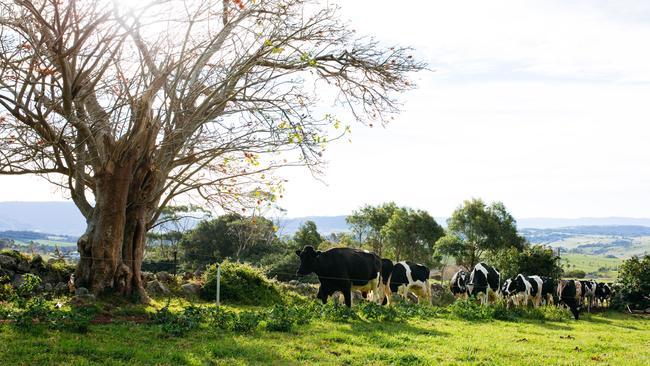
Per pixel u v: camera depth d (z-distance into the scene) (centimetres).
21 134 1383
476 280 2747
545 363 1091
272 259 4456
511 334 1573
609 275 9750
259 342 1135
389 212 6506
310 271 1859
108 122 1521
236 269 2169
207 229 4772
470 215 6034
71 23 1288
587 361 1145
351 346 1159
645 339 1708
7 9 1291
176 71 1603
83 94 1420
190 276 2338
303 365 961
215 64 1611
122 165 1594
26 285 1430
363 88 1814
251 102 1653
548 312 2386
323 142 1580
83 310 1271
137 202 1669
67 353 931
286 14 1530
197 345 1066
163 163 1653
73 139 1523
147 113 1554
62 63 1303
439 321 1814
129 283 1639
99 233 1595
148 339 1095
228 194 1853
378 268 1991
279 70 1711
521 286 2916
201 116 1617
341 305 1650
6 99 1300
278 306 1506
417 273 2591
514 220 6150
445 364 1018
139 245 1684
